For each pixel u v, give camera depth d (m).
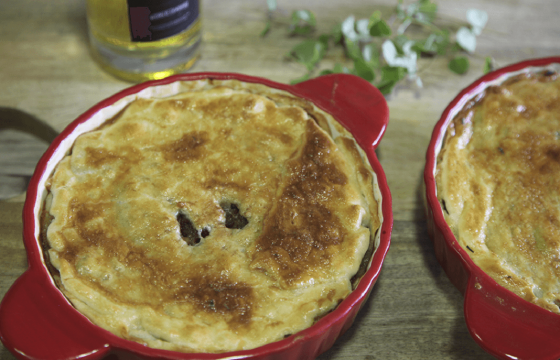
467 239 0.43
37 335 0.37
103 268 0.41
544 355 0.38
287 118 0.46
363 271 0.41
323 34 0.57
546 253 0.43
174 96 0.47
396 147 0.51
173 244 0.42
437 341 0.43
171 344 0.39
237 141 0.45
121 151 0.44
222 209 0.43
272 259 0.41
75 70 0.54
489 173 0.46
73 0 0.58
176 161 0.44
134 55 0.53
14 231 0.46
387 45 0.53
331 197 0.43
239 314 0.40
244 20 0.58
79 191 0.43
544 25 0.58
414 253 0.46
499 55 0.56
